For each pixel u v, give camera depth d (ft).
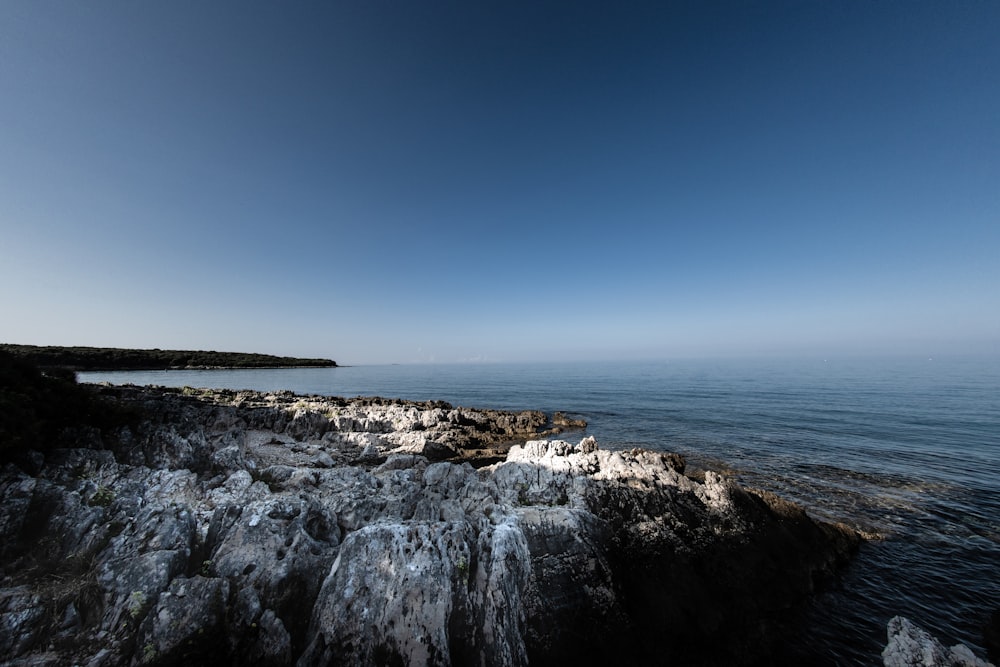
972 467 91.91
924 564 50.90
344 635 27.78
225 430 85.46
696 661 34.76
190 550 31.94
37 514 30.96
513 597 33.50
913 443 115.14
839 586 46.29
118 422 52.49
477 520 42.80
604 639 34.40
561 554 39.11
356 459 83.30
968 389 258.98
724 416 162.71
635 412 176.14
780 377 388.16
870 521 62.85
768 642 37.22
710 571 43.29
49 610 24.68
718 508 51.65
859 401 203.62
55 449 40.83
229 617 26.96
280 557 32.30
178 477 44.16
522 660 30.83
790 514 55.01
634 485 53.16
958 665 31.50
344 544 32.50
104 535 31.01
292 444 83.56
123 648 23.72
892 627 35.65
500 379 416.26
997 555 53.11
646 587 39.58
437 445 98.48
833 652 36.22
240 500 41.52
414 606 29.68
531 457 67.26
